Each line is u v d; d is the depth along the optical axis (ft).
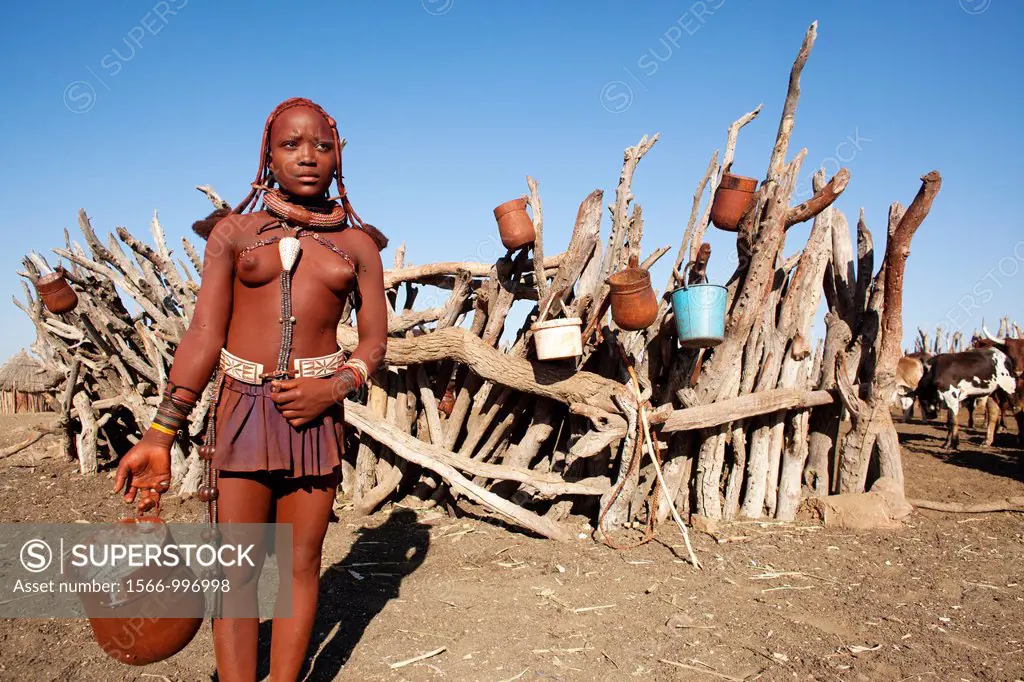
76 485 22.35
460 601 13.09
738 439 18.81
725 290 16.01
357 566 14.93
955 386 38.24
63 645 11.07
